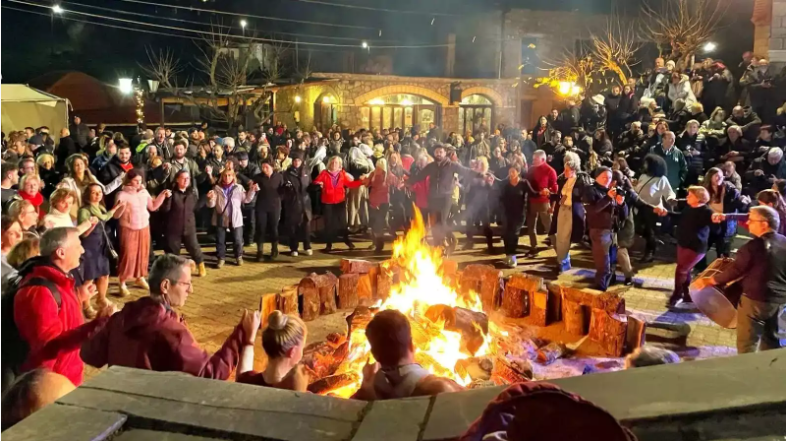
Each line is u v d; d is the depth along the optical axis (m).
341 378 4.82
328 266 9.94
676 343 6.66
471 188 11.10
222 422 1.88
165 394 2.07
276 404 2.00
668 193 9.98
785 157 11.15
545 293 7.20
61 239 3.77
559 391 1.45
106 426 1.86
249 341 3.61
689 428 1.68
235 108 25.98
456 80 26.27
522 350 6.36
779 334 5.46
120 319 3.39
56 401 2.02
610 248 8.59
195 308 7.68
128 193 7.97
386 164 10.84
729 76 15.80
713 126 13.81
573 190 9.38
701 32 21.12
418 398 2.00
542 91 27.36
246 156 11.80
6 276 3.76
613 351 6.38
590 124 16.91
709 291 5.75
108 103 23.33
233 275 9.34
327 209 10.83
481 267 7.91
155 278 3.44
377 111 26.16
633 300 8.19
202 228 12.81
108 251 7.23
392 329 2.92
